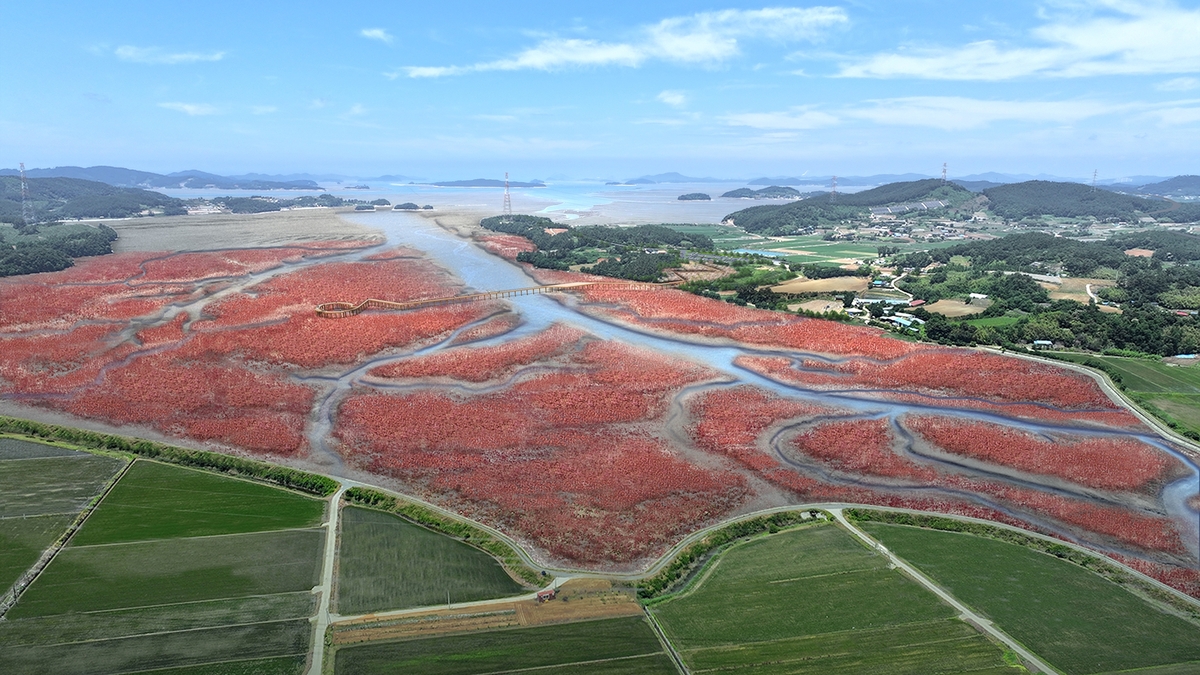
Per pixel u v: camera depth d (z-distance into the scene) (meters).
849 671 59.09
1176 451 102.94
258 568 71.88
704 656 60.84
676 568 74.19
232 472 94.12
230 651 59.84
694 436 107.06
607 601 68.50
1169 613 68.00
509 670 58.50
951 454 102.25
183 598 66.75
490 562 74.88
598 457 99.44
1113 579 73.75
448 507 85.88
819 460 100.00
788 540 80.50
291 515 83.00
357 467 96.19
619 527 82.06
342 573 71.31
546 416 113.81
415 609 66.12
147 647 60.22
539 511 85.06
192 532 78.69
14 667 57.62
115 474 92.56
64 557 73.25
